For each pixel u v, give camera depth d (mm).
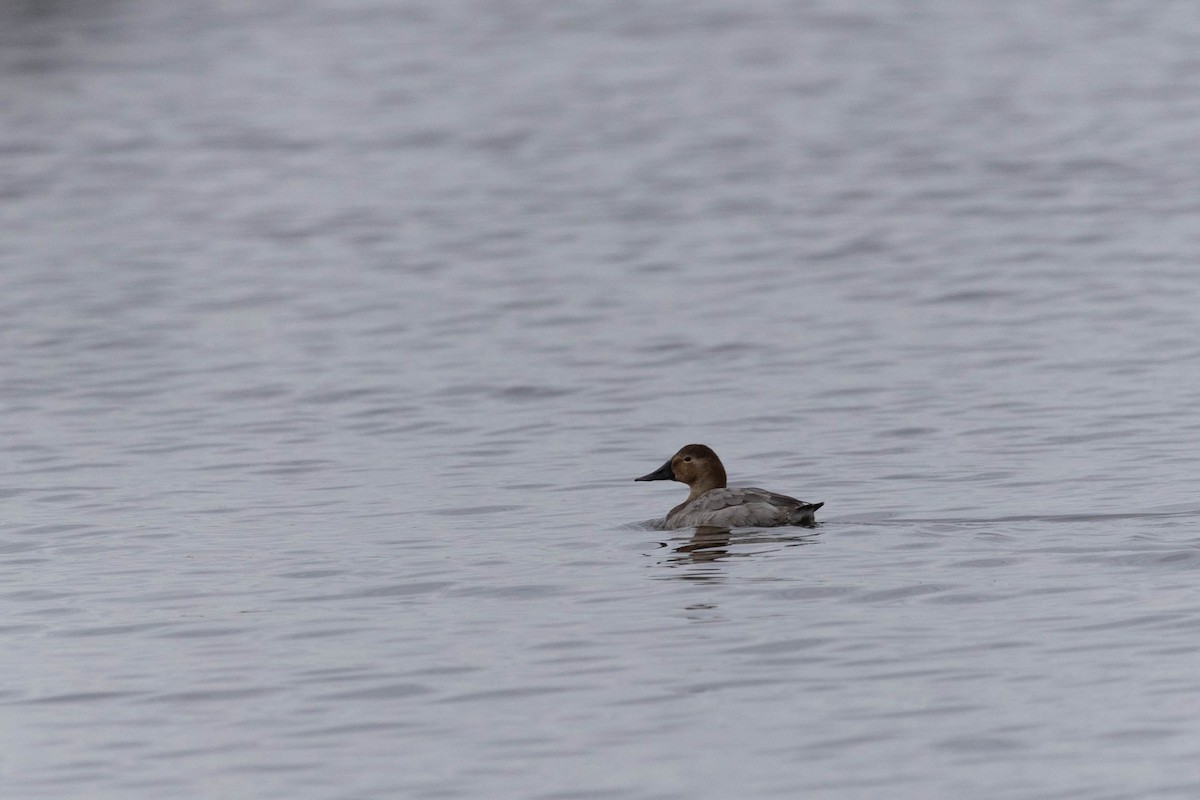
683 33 72875
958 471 22984
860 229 43250
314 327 35156
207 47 71250
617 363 31562
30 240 44594
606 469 24078
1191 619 15492
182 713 14227
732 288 37812
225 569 18859
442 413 28141
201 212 47438
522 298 37375
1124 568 17297
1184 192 45250
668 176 50375
